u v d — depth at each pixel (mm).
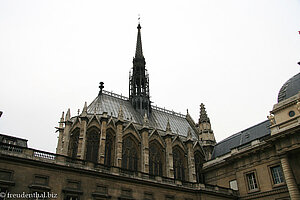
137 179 38844
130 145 55031
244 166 49688
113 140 53125
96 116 52750
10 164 29891
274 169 44938
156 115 71875
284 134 40969
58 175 32688
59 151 50969
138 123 61469
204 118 71188
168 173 54969
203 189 45125
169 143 58312
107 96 66438
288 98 43156
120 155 50281
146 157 53406
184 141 63031
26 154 31281
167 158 56812
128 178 38062
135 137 55688
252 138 54438
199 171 61188
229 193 48500
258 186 46125
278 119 43594
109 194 35594
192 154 60531
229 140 61875
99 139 51562
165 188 41781
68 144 49469
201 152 63938
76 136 50969
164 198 40906
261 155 47219
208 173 58500
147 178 40844
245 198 47750
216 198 46188
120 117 54062
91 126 51688
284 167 40844
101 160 47969
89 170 35000
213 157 63500
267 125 53094
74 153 49625
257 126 55812
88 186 34375
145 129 56344
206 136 67750
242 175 49562
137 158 54531
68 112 51500
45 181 31500
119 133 52438
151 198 39438
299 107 39750
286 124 42000
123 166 52000
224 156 55844
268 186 44594
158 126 66812
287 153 41062
